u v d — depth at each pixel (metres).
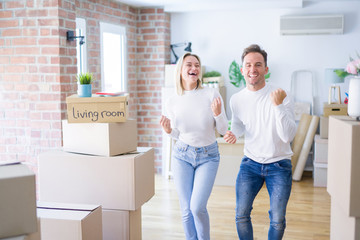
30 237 1.85
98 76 5.17
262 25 6.04
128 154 2.91
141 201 2.90
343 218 2.13
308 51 5.94
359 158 1.87
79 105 2.81
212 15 6.18
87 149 2.87
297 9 5.92
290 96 2.66
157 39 6.03
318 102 5.98
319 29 5.77
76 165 2.86
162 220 4.03
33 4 4.14
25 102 4.27
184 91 2.89
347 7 5.77
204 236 2.84
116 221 2.83
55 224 2.35
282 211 2.51
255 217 4.12
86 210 2.50
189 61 2.83
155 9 6.00
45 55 4.16
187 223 2.87
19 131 4.32
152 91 6.11
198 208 2.76
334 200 2.34
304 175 6.00
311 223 3.95
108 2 5.33
